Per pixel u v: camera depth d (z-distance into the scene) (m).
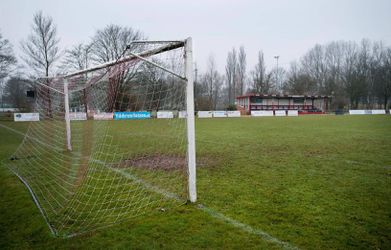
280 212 3.61
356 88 54.31
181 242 2.84
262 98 45.91
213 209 3.74
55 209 3.89
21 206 4.02
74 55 34.62
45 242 2.92
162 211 3.71
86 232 3.13
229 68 54.12
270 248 2.70
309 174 5.63
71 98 9.66
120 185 5.05
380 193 4.37
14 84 31.34
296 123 21.52
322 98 48.97
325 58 61.62
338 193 4.38
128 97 6.88
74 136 11.11
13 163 7.15
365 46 56.47
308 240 2.85
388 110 44.88
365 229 3.09
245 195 4.32
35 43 30.97
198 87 37.62
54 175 5.84
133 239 2.93
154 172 6.01
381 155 7.70
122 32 36.41
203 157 7.68
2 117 25.72
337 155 7.75
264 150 8.73
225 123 22.16
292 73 63.56
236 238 2.91
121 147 9.68
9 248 2.81
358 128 16.44
